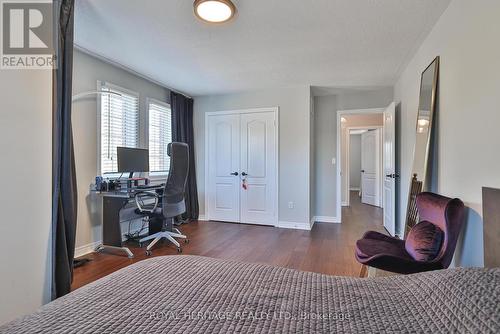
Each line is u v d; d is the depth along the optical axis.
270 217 4.57
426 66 2.59
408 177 3.30
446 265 1.62
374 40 2.68
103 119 3.41
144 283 1.03
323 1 2.04
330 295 0.92
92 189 3.22
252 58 3.17
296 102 4.38
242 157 4.74
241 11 2.17
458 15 1.86
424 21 2.29
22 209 1.60
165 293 0.95
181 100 4.68
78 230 3.08
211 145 4.95
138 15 2.26
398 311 0.80
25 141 1.62
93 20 2.34
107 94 3.43
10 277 1.53
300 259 2.99
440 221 1.77
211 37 2.64
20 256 1.59
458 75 1.85
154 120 4.29
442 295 0.79
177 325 0.76
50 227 1.79
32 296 1.66
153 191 3.41
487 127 1.50
